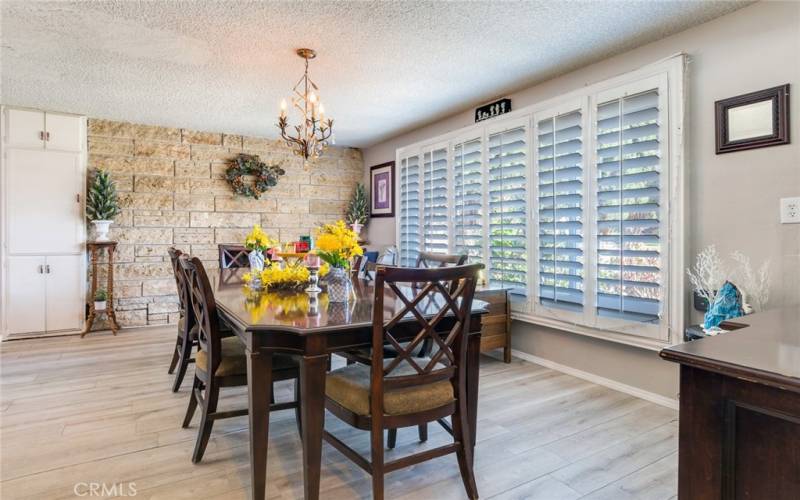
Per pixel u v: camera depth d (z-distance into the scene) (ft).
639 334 8.93
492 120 12.32
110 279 14.70
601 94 9.50
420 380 5.38
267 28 8.35
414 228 15.92
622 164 9.11
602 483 6.08
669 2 7.44
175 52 9.43
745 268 7.61
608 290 9.43
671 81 8.36
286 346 5.41
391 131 16.71
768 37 7.34
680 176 8.27
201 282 6.42
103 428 7.74
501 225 12.06
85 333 14.51
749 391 2.77
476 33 8.55
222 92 12.07
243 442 7.30
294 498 5.75
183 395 9.33
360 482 6.15
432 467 6.55
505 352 11.64
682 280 8.26
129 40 8.86
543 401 9.01
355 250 7.03
